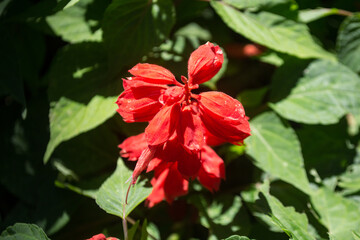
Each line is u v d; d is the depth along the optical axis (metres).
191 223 0.36
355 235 0.31
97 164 0.37
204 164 0.30
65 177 0.36
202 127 0.29
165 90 0.28
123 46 0.34
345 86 0.37
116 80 0.34
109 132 0.37
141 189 0.31
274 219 0.31
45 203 0.35
